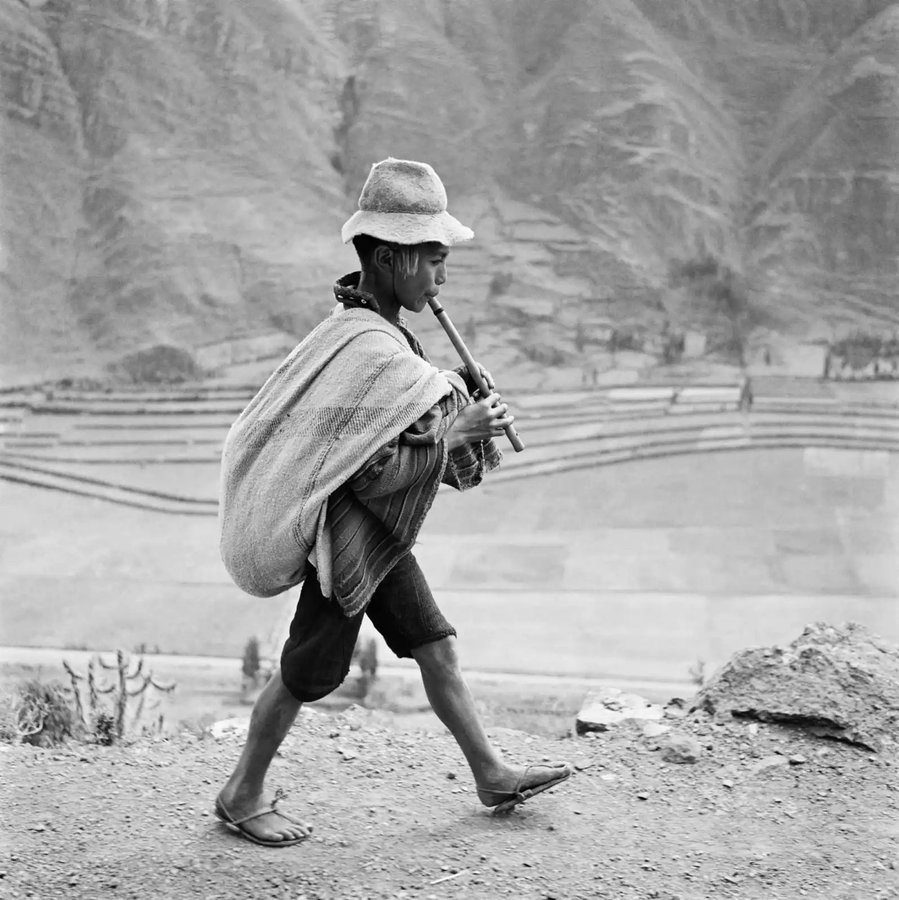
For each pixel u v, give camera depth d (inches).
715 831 103.5
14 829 102.7
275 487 92.7
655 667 698.2
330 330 95.7
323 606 97.0
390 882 92.9
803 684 128.9
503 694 666.2
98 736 152.3
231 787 101.7
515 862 96.3
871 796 110.6
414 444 91.6
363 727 133.6
